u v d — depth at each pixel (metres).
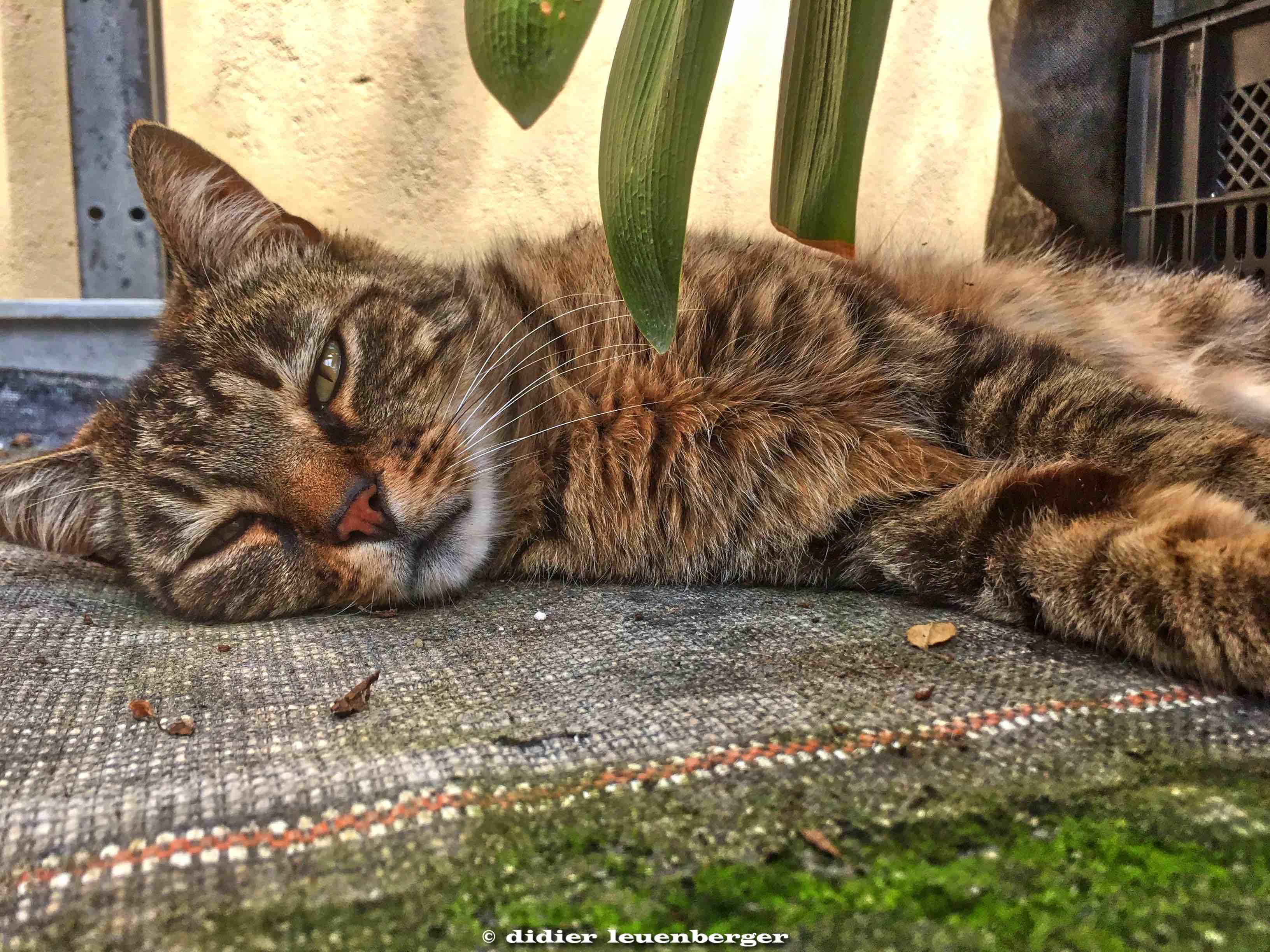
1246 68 0.37
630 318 0.31
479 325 0.33
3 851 0.16
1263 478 0.25
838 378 0.30
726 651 0.23
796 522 0.30
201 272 0.34
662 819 0.16
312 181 0.44
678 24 0.16
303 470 0.29
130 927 0.14
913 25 0.46
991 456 0.29
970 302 0.35
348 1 0.42
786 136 0.18
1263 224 0.38
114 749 0.19
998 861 0.15
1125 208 0.42
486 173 0.45
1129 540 0.23
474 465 0.31
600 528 0.31
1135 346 0.38
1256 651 0.20
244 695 0.22
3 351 0.44
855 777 0.17
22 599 0.29
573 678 0.22
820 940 0.14
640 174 0.16
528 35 0.16
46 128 0.44
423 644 0.25
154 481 0.31
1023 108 0.42
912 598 0.28
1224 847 0.16
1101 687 0.21
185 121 0.43
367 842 0.16
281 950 0.14
